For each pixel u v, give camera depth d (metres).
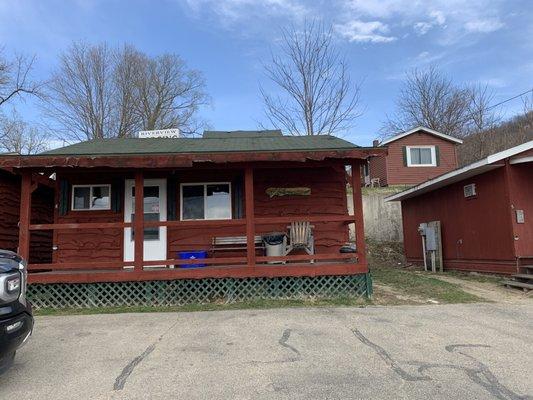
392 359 4.95
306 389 4.12
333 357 5.04
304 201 10.38
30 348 5.59
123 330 6.45
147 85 37.62
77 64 34.97
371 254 18.55
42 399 4.00
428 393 4.00
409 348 5.36
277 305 8.03
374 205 20.55
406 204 17.67
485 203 11.88
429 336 5.88
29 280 8.27
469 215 12.71
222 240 10.01
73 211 10.23
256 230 10.18
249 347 5.47
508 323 6.58
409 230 17.34
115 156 8.10
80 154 8.13
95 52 35.59
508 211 10.79
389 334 5.99
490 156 10.52
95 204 10.30
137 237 8.43
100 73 35.72
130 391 4.15
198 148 9.06
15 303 4.13
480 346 5.41
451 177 12.55
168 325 6.71
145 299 8.45
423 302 8.30
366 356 5.07
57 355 5.28
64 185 10.27
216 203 10.30
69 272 8.69
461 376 4.41
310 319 6.90
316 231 10.30
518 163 10.80
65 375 4.60
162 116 38.19
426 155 25.94
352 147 8.43
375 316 7.08
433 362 4.84
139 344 5.70
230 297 8.50
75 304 8.34
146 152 8.31
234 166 8.73
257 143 10.04
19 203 11.06
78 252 10.15
